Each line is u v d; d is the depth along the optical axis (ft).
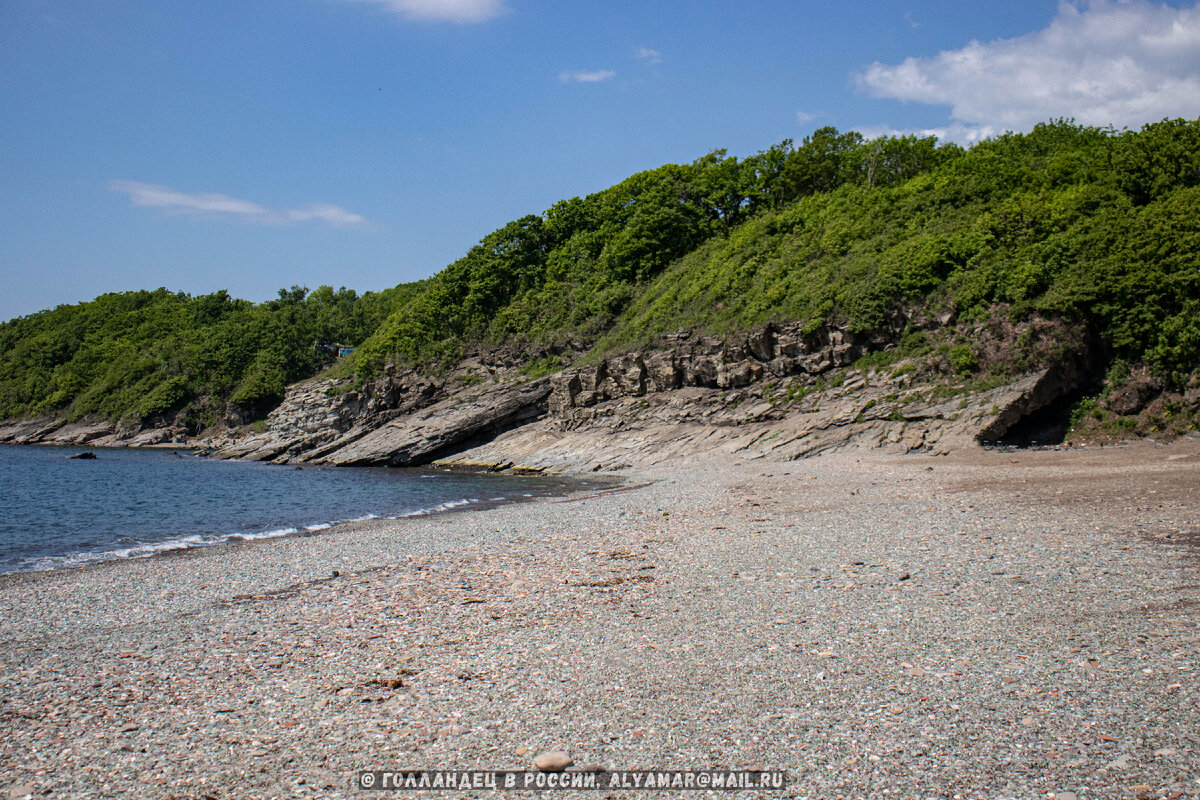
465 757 28.43
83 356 477.36
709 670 35.83
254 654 42.11
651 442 182.29
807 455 149.07
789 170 262.67
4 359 517.14
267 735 31.12
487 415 227.40
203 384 411.95
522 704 33.09
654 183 289.12
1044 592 44.88
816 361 174.50
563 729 30.40
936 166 252.21
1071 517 67.31
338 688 36.11
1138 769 24.89
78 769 28.58
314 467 236.22
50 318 583.58
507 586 55.67
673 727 29.99
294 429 293.02
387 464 231.50
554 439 210.38
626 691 33.86
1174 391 128.77
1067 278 139.44
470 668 37.99
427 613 48.98
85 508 133.90
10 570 75.87
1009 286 147.95
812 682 33.60
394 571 64.13
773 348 185.06
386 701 34.24
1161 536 56.95
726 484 120.78
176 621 50.65
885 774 25.61
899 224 193.57
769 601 47.26
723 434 172.65
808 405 166.61
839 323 172.86
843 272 181.98
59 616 53.67
